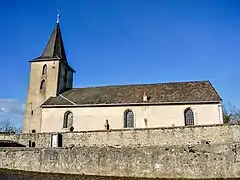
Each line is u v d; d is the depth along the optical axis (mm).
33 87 40594
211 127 24547
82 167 21234
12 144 27531
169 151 19750
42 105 36500
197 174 18906
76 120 35031
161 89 36250
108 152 20953
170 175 19344
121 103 34188
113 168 20531
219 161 18875
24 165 22922
